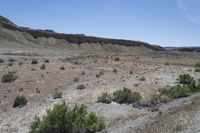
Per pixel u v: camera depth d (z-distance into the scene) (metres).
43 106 23.25
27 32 136.62
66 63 50.16
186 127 13.09
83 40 151.00
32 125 17.94
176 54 108.31
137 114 20.77
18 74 35.75
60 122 16.69
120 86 30.00
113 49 153.25
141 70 44.53
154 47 174.88
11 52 76.12
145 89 29.41
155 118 17.70
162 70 45.28
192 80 34.75
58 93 26.48
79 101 24.48
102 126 17.77
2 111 22.89
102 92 27.11
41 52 86.38
